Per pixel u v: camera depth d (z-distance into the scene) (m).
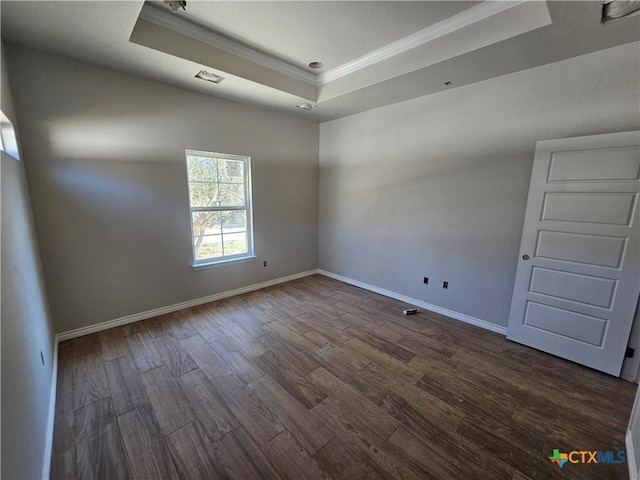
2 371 1.03
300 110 4.05
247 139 3.90
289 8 2.19
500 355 2.61
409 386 2.18
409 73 2.74
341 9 2.21
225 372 2.32
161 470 1.51
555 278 2.54
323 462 1.56
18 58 2.28
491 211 2.98
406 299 3.88
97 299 2.91
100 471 1.50
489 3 2.13
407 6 2.17
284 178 4.45
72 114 2.57
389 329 3.09
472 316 3.24
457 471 1.51
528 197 2.63
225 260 3.91
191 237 3.53
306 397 2.05
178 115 3.21
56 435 1.70
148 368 2.36
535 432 1.77
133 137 2.94
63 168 2.57
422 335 2.97
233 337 2.88
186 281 3.56
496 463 1.56
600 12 1.78
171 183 3.26
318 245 5.18
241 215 4.13
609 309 2.29
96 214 2.80
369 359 2.53
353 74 3.20
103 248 2.88
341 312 3.53
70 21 1.94
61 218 2.61
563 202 2.44
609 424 1.83
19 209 1.85
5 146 1.96
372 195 4.14
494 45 2.20
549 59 2.42
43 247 2.54
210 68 2.69
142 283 3.19
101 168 2.78
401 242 3.85
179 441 1.68
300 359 2.52
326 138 4.71
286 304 3.77
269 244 4.43
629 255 2.18
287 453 1.61
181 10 2.25
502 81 2.77
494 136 2.88
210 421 1.83
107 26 2.01
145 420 1.83
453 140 3.18
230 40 2.71
